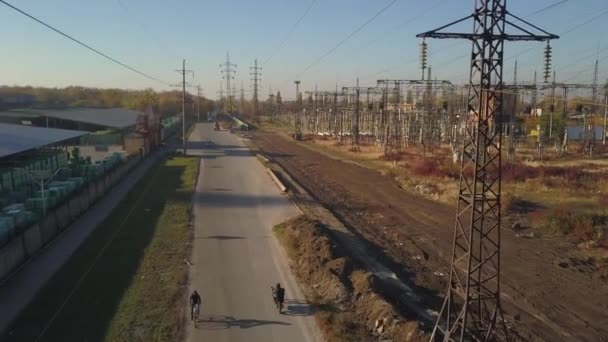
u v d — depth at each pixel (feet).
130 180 156.87
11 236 77.41
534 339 61.41
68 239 92.27
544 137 246.27
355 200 138.72
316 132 377.71
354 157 231.30
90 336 56.34
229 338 56.49
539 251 93.45
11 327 58.03
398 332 57.98
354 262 82.74
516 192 137.80
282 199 133.39
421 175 168.45
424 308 68.33
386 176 177.17
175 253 85.35
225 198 133.59
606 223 105.29
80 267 77.61
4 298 65.87
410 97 288.71
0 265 70.69
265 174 176.04
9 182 118.11
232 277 75.31
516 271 83.61
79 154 201.16
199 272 77.25
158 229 100.12
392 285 75.15
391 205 132.26
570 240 99.76
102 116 274.16
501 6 49.93
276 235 98.17
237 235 98.12
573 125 323.78
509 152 202.18
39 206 94.58
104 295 67.36
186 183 152.87
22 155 138.51
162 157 220.02
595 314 68.54
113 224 103.35
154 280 73.15
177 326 59.06
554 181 147.95
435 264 87.76
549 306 70.85
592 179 150.92
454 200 131.95
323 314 61.98
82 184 120.57
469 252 51.80
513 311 69.10
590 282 79.41
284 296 67.26
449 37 50.83
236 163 204.13
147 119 224.33
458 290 58.49
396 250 95.25
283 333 57.88
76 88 647.15
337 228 106.22
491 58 50.49
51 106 364.99
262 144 299.17
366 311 64.13
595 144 237.04
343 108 333.21
